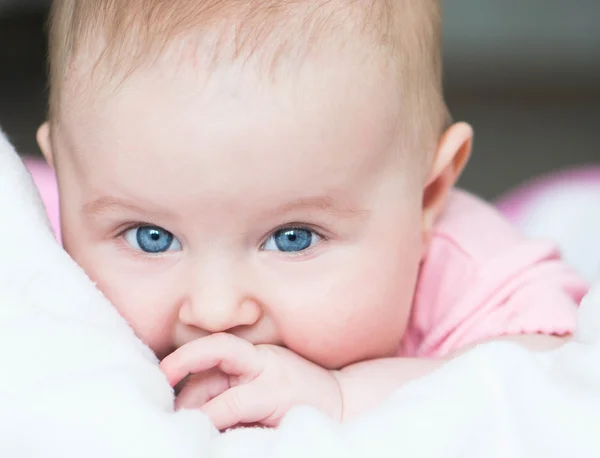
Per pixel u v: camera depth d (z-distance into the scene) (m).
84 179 0.82
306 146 0.78
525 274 0.97
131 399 0.65
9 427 0.63
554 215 1.56
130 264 0.82
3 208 0.77
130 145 0.77
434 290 1.04
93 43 0.81
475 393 0.64
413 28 0.92
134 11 0.79
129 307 0.82
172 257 0.81
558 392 0.64
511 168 2.87
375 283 0.85
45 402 0.64
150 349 0.79
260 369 0.79
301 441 0.62
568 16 4.46
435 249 1.05
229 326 0.79
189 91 0.76
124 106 0.78
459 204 1.11
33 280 0.75
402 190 0.88
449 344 0.96
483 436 0.62
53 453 0.62
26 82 3.43
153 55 0.77
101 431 0.62
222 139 0.76
